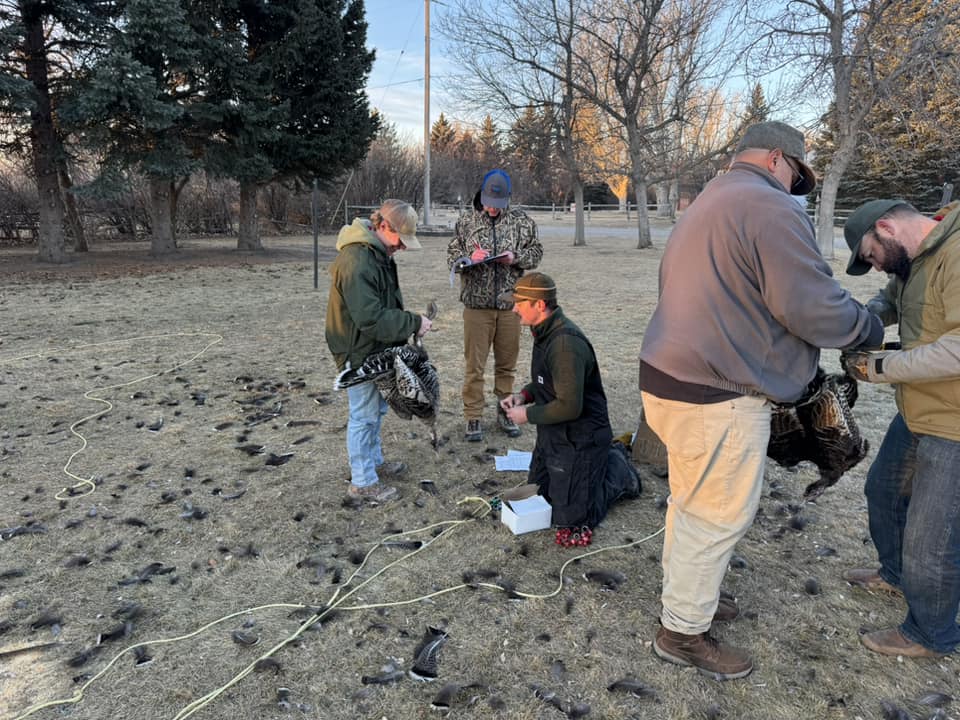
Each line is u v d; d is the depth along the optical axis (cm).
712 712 214
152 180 1530
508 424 466
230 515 347
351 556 307
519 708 217
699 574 224
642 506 361
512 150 2384
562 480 315
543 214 4616
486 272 429
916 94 1516
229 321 873
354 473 360
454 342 753
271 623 260
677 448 217
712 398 206
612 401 538
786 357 204
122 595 277
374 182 3256
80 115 1305
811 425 235
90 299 1049
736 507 215
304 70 1802
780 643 250
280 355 686
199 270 1488
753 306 200
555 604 273
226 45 1514
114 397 541
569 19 2050
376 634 253
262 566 300
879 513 271
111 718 212
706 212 203
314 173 1978
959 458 213
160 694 222
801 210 198
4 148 1567
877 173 2398
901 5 1457
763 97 1814
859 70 1567
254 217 2005
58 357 669
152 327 830
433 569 299
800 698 222
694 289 204
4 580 286
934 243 213
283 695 221
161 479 389
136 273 1416
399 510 355
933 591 226
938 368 198
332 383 586
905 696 223
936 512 219
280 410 511
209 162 1599
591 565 303
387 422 491
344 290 317
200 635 253
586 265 1619
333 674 232
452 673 233
